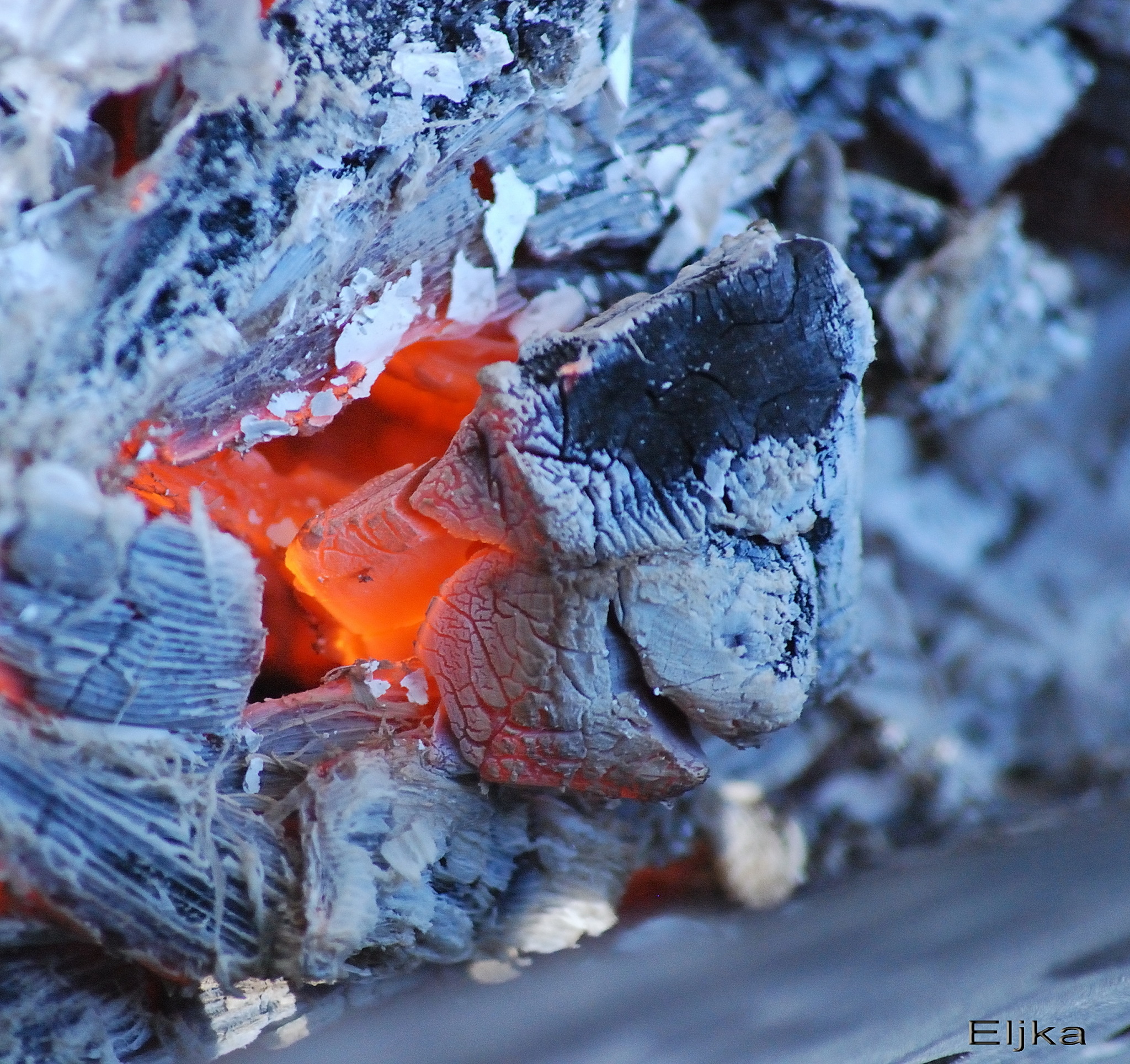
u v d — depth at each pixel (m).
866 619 0.73
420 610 0.70
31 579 0.66
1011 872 0.70
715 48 0.72
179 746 0.68
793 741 0.72
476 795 0.69
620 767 0.69
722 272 0.68
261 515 0.71
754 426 0.68
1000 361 0.73
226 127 0.67
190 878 0.68
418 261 0.69
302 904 0.68
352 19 0.67
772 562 0.69
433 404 0.71
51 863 0.67
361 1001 0.69
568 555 0.68
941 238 0.73
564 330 0.70
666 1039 0.68
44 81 0.66
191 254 0.67
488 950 0.70
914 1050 0.67
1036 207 0.74
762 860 0.71
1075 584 0.74
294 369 0.69
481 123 0.68
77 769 0.67
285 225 0.67
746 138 0.72
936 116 0.73
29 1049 0.68
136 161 0.67
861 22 0.73
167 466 0.69
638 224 0.71
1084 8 0.73
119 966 0.68
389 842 0.69
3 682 0.67
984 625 0.74
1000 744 0.73
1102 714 0.73
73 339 0.67
